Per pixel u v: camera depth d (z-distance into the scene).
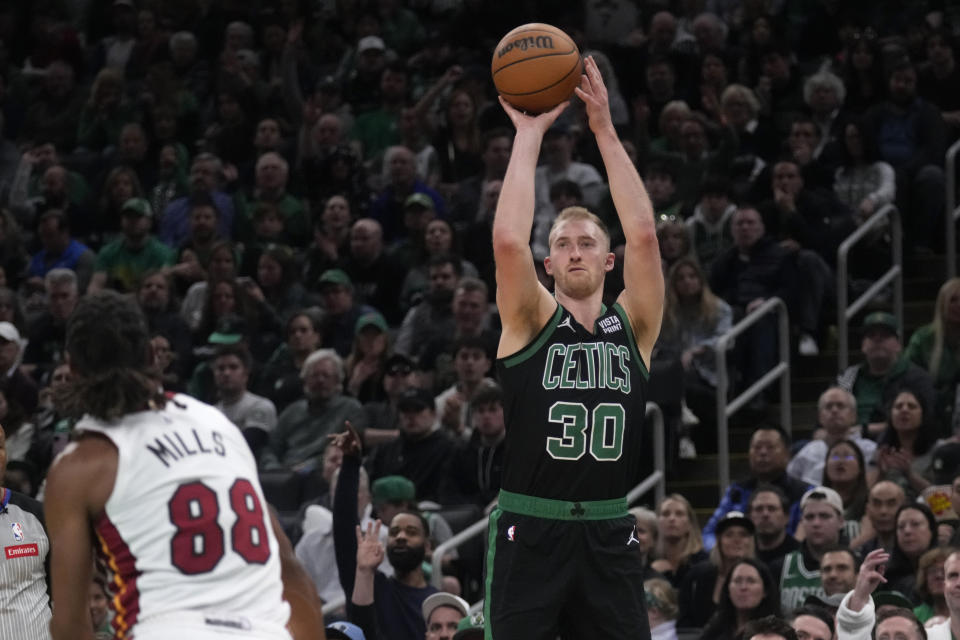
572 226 10.24
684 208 26.89
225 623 7.70
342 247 26.58
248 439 22.20
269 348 24.80
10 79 34.97
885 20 31.59
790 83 29.44
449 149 29.41
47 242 28.03
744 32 31.17
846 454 18.73
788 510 18.12
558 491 9.81
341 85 32.97
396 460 20.64
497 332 22.70
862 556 17.20
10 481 20.52
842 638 13.04
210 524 7.86
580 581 9.80
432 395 20.84
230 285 24.95
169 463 7.93
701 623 17.64
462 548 19.44
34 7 37.94
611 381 9.93
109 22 37.09
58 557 7.79
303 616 8.30
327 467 19.94
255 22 35.12
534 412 9.84
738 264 24.09
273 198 28.30
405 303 25.47
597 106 10.62
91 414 7.96
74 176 30.66
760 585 16.20
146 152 30.95
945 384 21.89
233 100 31.88
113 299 8.07
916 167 26.19
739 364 23.06
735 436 23.03
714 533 19.45
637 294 10.32
